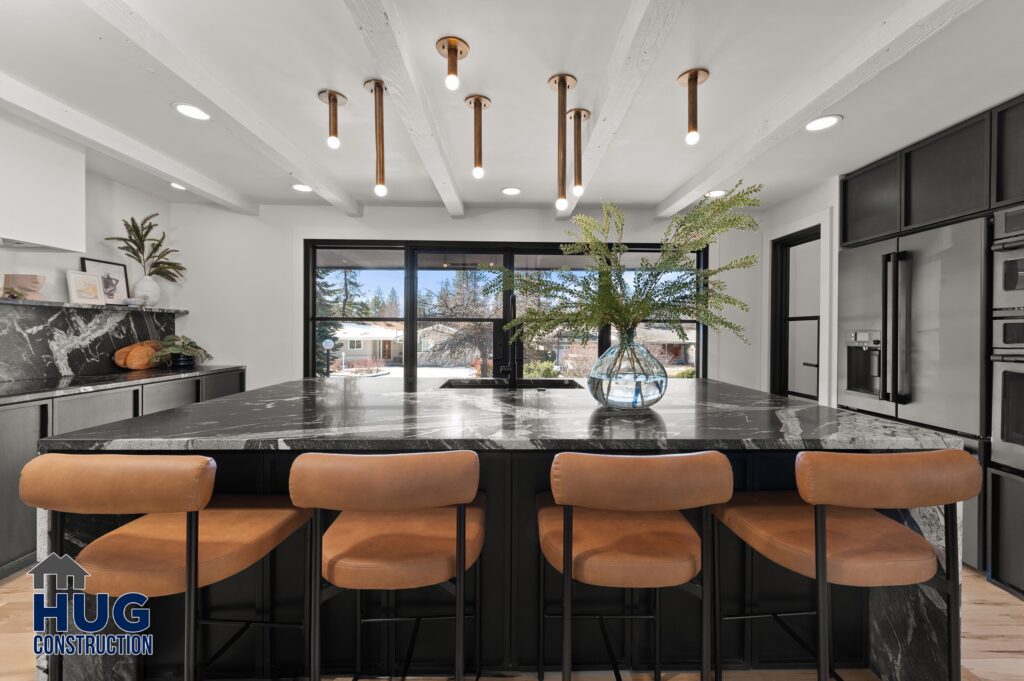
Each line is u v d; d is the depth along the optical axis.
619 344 1.83
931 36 1.70
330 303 4.34
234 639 1.47
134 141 2.82
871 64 1.79
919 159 2.73
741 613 1.68
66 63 1.99
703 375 4.35
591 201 4.07
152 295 3.68
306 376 4.23
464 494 1.10
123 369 3.58
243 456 1.60
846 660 1.70
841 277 3.23
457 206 3.82
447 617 1.49
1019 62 1.92
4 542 2.25
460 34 1.77
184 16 1.68
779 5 1.62
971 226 2.34
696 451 1.32
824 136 2.66
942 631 1.41
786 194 3.77
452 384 2.92
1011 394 2.18
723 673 1.66
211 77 2.07
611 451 1.46
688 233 1.70
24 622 1.93
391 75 1.85
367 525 1.35
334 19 1.70
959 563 1.24
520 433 1.37
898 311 2.72
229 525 1.32
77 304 3.09
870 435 1.34
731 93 2.21
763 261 4.27
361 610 1.58
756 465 1.67
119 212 3.63
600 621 1.51
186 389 3.45
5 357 2.79
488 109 2.35
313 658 1.14
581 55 1.90
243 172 3.37
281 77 2.08
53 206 2.52
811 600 1.69
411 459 1.07
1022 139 2.18
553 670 1.62
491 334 4.40
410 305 4.33
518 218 4.31
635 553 1.21
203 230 4.15
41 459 1.06
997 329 2.24
